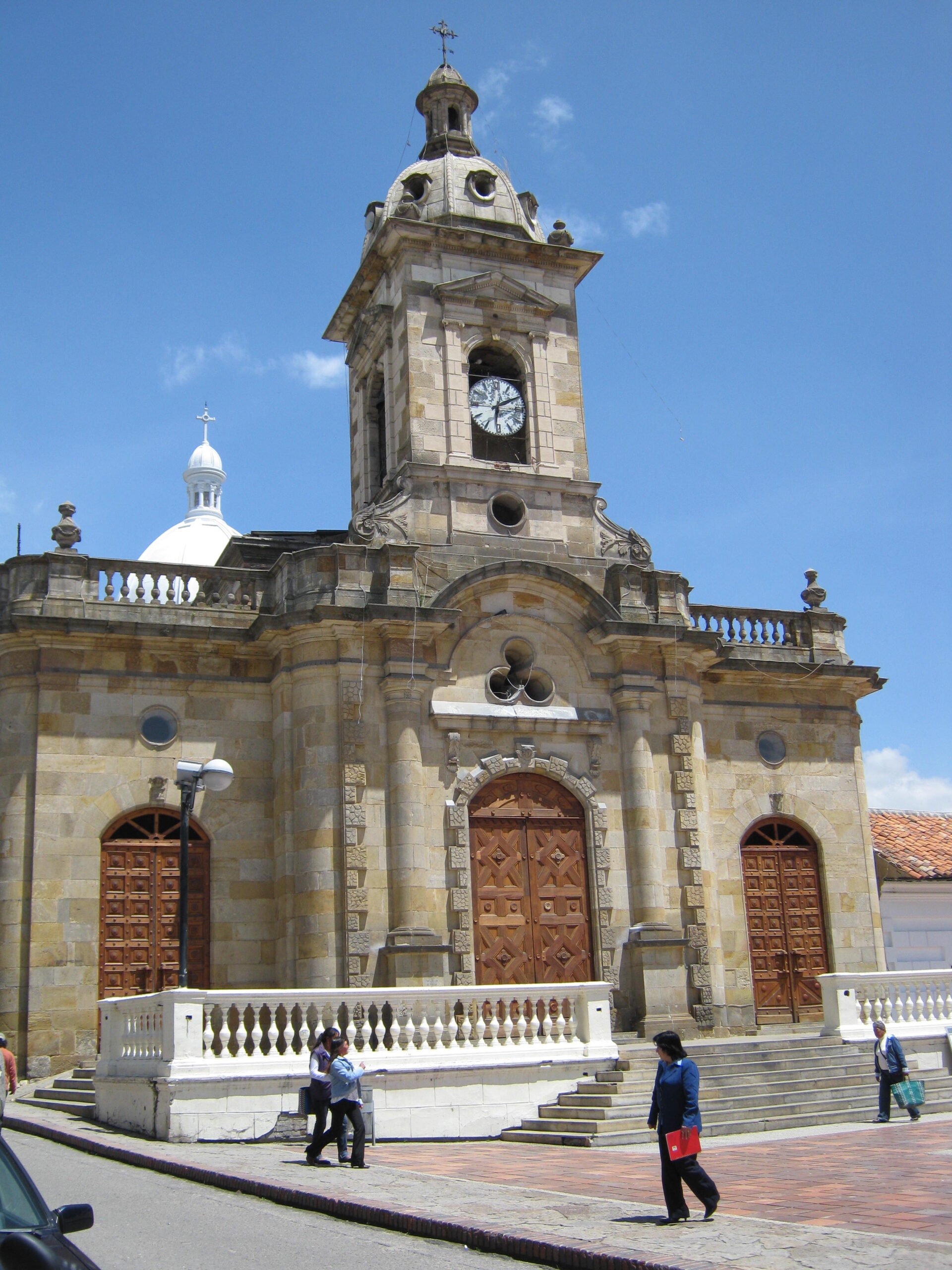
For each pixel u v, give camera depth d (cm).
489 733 2816
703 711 3153
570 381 3184
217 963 2656
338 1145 1672
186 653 2777
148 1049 2011
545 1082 2148
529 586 2905
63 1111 2236
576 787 2853
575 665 2938
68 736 2652
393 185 3319
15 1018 2506
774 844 3183
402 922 2589
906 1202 1297
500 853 2777
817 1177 1495
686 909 2867
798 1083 2250
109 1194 1448
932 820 3994
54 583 2714
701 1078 2233
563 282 3250
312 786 2645
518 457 3166
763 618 3288
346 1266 1088
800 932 3139
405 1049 2119
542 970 2739
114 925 2623
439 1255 1140
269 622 2712
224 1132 1875
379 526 2878
